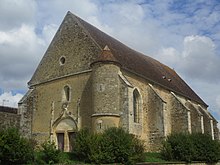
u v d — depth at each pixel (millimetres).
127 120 23719
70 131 26031
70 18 29391
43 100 28766
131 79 27391
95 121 23734
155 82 30516
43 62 30016
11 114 27438
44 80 29219
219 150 27812
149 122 28562
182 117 31609
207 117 38094
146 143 27844
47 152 18656
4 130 17719
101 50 26188
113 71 24656
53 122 27188
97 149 19188
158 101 28453
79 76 26797
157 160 23094
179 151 24453
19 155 17094
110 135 20062
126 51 32625
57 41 29578
